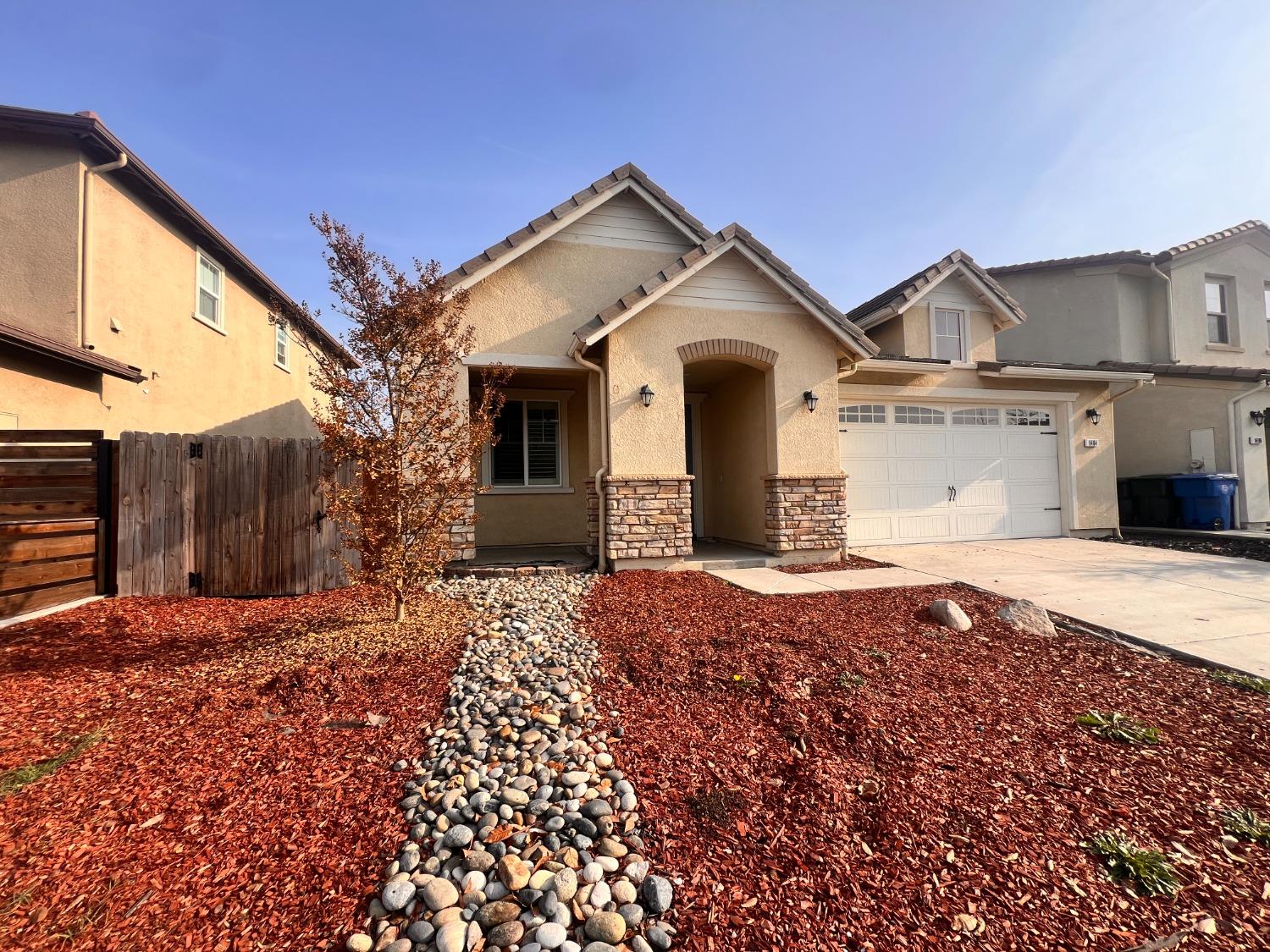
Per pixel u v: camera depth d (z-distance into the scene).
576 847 2.56
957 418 11.70
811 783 3.03
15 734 3.46
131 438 6.57
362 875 2.42
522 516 11.02
